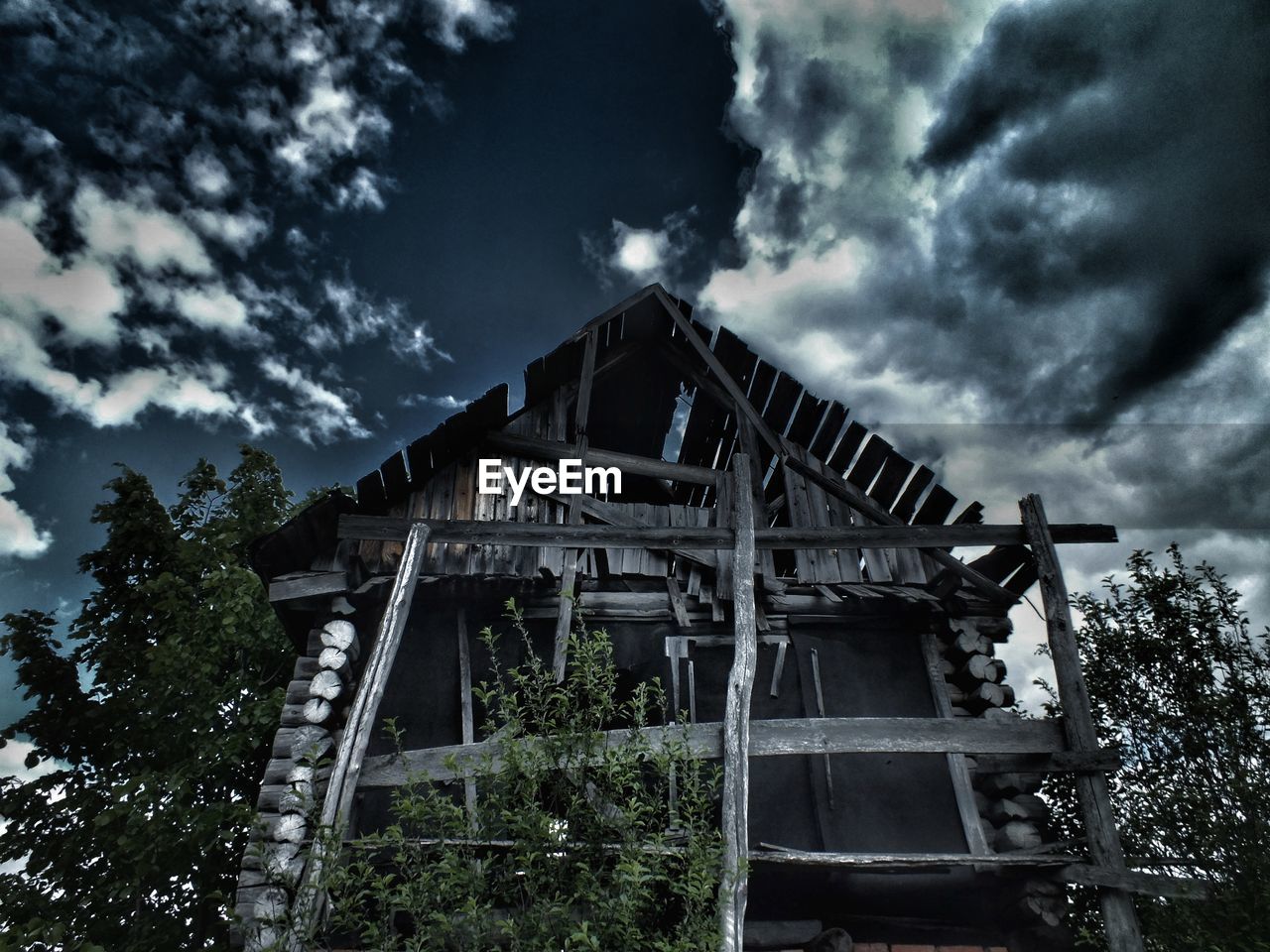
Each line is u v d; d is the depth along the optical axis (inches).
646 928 177.8
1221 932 245.4
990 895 267.7
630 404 427.5
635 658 300.5
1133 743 318.0
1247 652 314.8
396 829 173.2
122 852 368.8
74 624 442.6
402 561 253.3
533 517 323.3
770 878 270.7
